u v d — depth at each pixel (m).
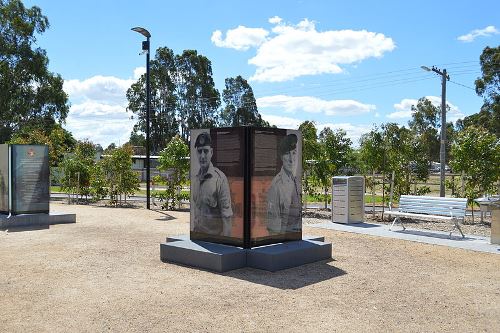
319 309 5.88
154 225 13.76
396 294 6.57
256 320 5.46
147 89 20.22
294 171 9.16
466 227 13.34
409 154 16.39
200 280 7.30
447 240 10.88
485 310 5.90
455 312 5.81
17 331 5.10
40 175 14.14
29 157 13.95
